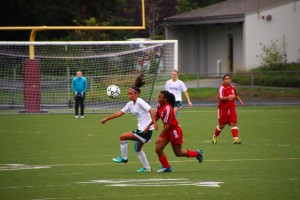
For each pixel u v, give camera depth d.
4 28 82.12
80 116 79.19
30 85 83.56
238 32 123.12
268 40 119.50
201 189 32.19
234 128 51.91
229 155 45.28
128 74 92.12
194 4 161.75
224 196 30.33
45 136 58.16
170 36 134.62
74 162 42.59
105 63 94.56
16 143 53.12
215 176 36.28
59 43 78.75
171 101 37.19
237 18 118.50
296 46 120.81
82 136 58.16
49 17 139.12
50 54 114.88
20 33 138.88
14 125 68.38
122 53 85.62
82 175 37.12
